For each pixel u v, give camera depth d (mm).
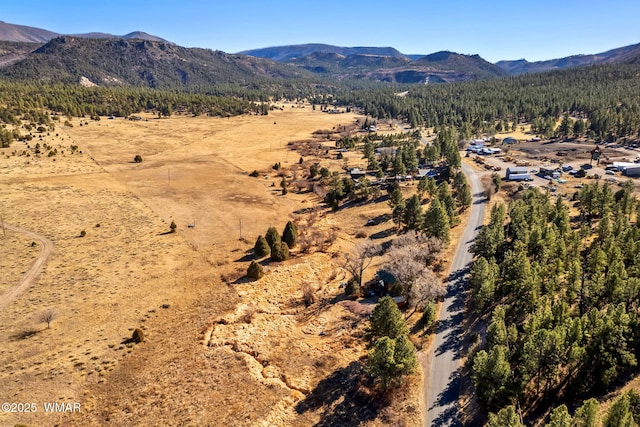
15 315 67562
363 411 51875
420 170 173375
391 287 80250
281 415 50344
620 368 52875
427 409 52312
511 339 60125
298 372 58594
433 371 59094
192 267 87375
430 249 89750
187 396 52000
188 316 69875
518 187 142000
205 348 61625
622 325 54031
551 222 97875
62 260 87750
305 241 101438
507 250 89125
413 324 70688
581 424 40062
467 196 125625
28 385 52719
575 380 51594
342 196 138250
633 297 63312
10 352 58875
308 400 53469
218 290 78500
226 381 54938
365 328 69438
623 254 79625
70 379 54125
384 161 182250
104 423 47531
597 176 153375
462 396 54281
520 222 94375
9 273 81375
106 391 52531
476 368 52719
